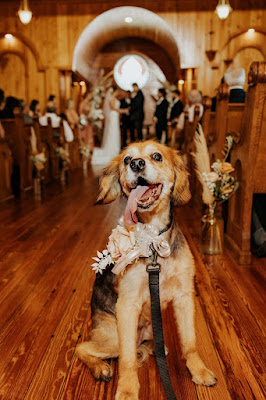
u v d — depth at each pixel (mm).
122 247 1683
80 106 13344
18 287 2969
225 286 2949
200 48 12195
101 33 13789
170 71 15547
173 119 11016
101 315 1944
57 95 12836
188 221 4977
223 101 4309
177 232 1931
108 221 4984
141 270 1748
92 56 14930
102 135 13867
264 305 2637
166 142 11555
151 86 15742
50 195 6797
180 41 12219
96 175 9391
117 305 1751
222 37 12047
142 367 1953
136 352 1816
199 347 2131
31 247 3939
